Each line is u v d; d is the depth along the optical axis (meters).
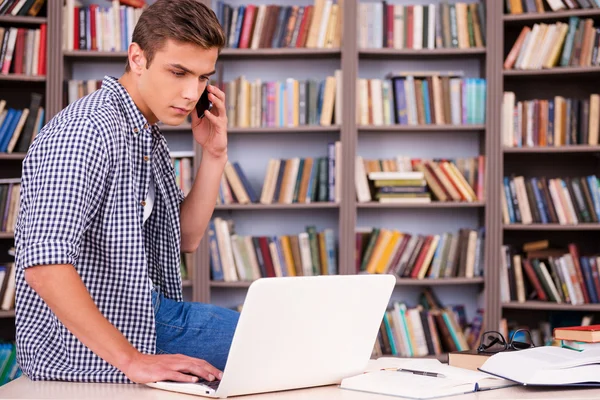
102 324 1.31
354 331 1.38
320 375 1.35
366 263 4.17
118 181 1.46
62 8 4.05
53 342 1.46
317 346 1.32
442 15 4.20
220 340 1.55
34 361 1.45
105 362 1.44
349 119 4.10
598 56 4.09
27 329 1.48
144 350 1.46
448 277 4.18
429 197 4.14
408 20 4.20
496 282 4.10
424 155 4.45
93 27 4.09
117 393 1.27
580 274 4.05
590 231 4.39
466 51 4.16
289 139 4.40
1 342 3.92
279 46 4.16
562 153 4.42
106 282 1.46
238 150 4.41
